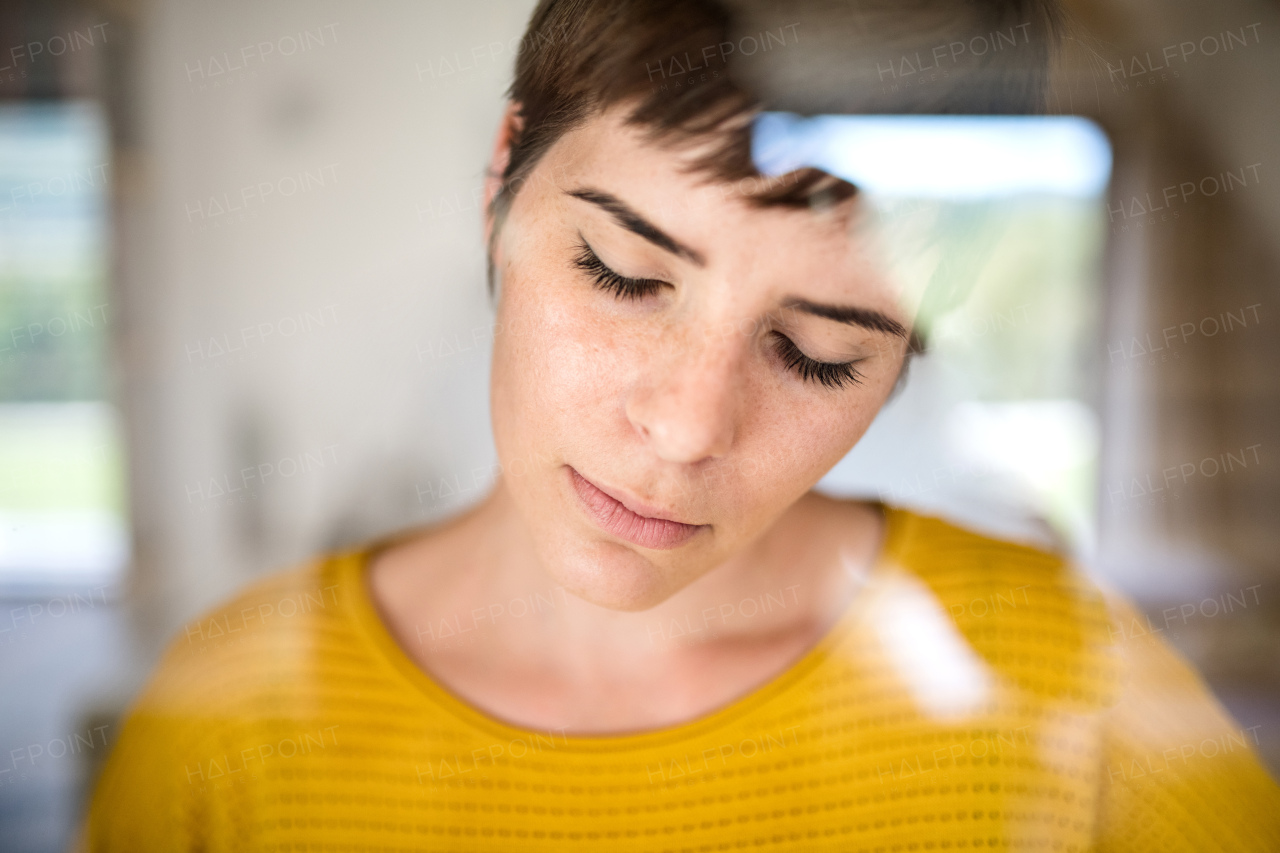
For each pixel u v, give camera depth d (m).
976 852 0.51
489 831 0.48
